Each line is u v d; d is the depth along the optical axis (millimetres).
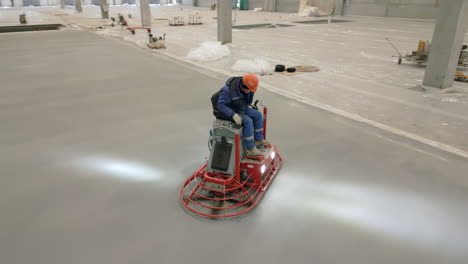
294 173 3814
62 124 5410
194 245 2705
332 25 23156
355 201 3289
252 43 14992
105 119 5637
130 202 3297
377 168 3936
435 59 7219
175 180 3709
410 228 2912
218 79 8523
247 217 3053
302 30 20297
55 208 3189
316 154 4305
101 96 7016
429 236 2820
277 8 38062
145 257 2578
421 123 5441
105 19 30109
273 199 3318
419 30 19594
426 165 4008
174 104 6441
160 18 29703
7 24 23953
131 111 6047
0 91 7438
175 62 10930
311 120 5555
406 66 10133
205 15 33469
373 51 12883
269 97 6902
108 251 2639
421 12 25766
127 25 24250
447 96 6961
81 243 2730
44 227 2924
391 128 5203
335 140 4754
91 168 3977
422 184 3584
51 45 15125
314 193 3422
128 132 5074
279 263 2523
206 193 3400
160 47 13891
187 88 7617
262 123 3654
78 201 3307
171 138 4844
